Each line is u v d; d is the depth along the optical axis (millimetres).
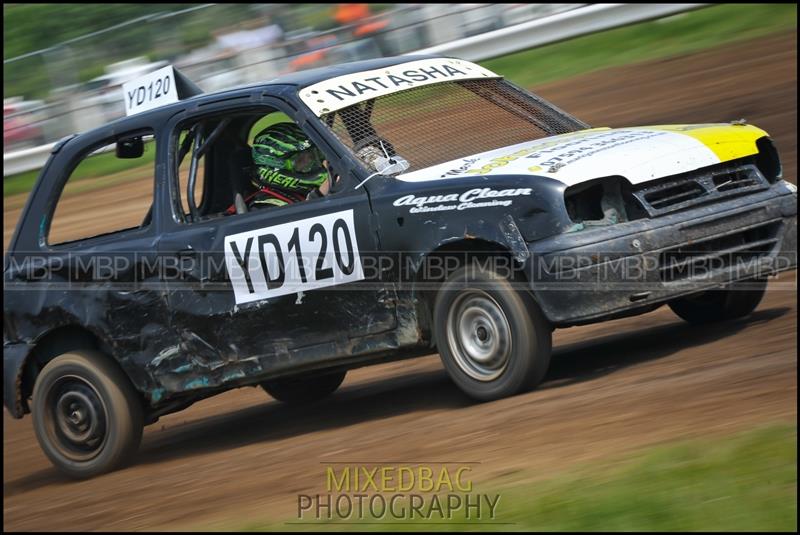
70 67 65500
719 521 11820
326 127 20266
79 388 22375
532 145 20219
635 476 13328
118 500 19000
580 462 14555
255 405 28000
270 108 20875
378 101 21031
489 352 18797
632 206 18438
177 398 21938
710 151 19281
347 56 62938
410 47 63594
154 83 23078
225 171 22297
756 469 12844
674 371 18719
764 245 19734
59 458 22656
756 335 20391
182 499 17703
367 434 19422
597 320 18156
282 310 20359
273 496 16375
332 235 19750
